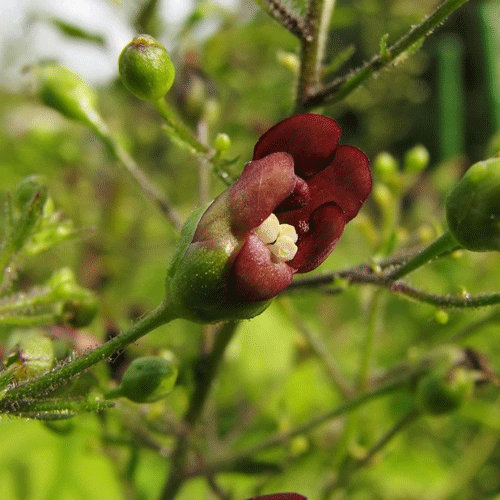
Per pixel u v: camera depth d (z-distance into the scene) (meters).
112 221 0.09
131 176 0.05
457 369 0.05
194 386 0.05
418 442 0.09
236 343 0.07
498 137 0.07
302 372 0.08
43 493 0.06
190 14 0.07
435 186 0.11
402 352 0.09
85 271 0.09
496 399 0.09
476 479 0.09
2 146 0.10
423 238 0.06
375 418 0.08
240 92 0.10
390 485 0.08
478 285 0.09
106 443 0.05
